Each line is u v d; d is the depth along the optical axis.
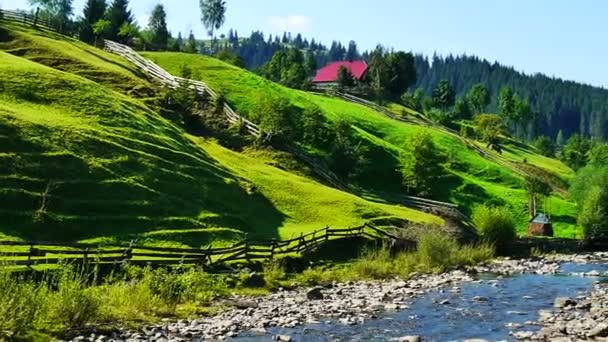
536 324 28.97
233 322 28.22
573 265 57.66
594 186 80.94
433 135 114.56
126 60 97.56
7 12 98.25
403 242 53.56
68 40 96.06
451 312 32.12
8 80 56.31
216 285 35.06
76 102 57.56
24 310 22.73
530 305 34.47
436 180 89.44
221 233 46.19
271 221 53.53
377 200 77.00
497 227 64.50
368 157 94.44
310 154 83.00
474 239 63.25
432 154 87.38
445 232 61.19
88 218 41.12
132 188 46.44
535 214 89.12
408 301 35.44
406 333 27.12
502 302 35.47
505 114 195.50
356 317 30.34
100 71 81.38
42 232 38.16
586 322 28.45
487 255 58.84
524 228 86.81
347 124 89.62
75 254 36.09
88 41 118.44
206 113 80.62
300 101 105.50
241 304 32.28
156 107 75.19
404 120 126.44
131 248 35.62
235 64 139.12
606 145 145.50
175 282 32.22
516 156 141.00
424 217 68.75
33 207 39.62
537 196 94.38
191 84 88.19
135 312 28.05
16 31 87.25
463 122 179.38
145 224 43.47
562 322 29.09
